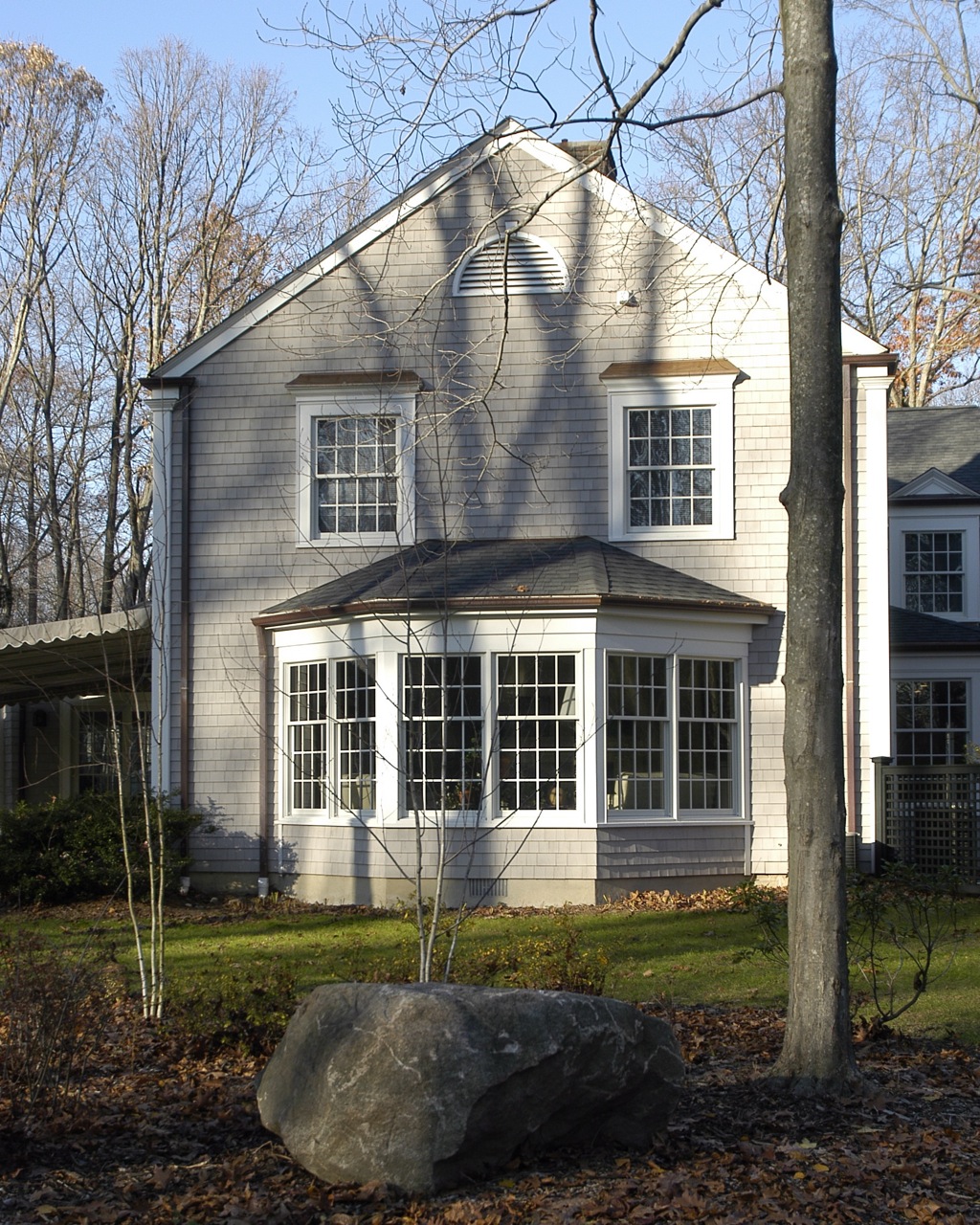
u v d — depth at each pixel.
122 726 22.58
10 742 24.95
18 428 39.50
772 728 18.36
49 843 17.92
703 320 18.67
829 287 8.40
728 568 18.50
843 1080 7.94
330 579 18.86
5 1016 8.38
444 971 9.64
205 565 19.05
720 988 11.70
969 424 28.31
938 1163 6.79
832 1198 6.20
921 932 14.33
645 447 18.81
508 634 16.97
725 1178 6.50
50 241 37.38
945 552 26.06
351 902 17.59
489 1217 5.88
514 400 18.83
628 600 16.98
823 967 8.03
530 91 11.04
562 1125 6.74
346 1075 6.43
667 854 17.50
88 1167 6.82
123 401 38.41
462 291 18.91
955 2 17.95
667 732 17.66
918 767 18.83
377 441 18.88
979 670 24.05
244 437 19.12
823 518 8.27
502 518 18.73
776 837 18.19
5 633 18.58
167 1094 8.07
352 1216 5.99
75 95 36.88
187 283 37.66
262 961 12.99
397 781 17.14
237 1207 6.11
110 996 9.63
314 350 19.09
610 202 17.80
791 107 8.52
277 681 18.73
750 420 18.62
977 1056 9.20
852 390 18.56
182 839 18.59
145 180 37.25
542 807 17.00
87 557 42.47
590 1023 6.61
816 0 8.46
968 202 25.47
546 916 15.94
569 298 18.77
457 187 18.95
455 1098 6.29
